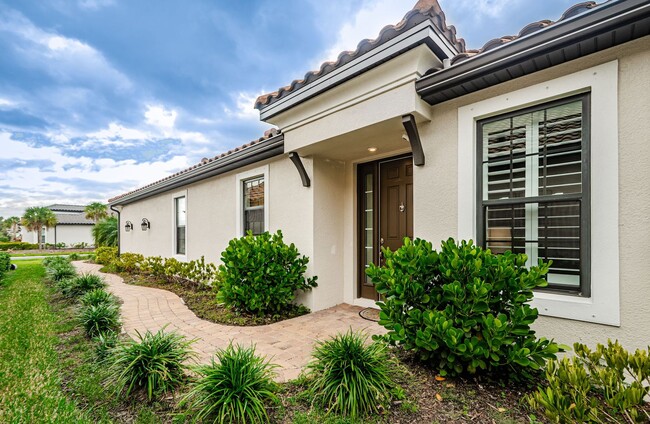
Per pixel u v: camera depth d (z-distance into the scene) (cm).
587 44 255
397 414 223
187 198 894
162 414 231
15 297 654
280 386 262
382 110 367
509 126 326
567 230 302
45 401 252
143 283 831
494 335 234
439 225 355
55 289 732
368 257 565
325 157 542
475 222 331
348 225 573
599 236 261
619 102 254
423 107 352
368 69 362
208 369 243
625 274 250
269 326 444
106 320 412
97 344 346
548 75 288
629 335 247
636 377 183
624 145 251
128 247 1317
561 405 166
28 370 307
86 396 257
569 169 299
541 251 316
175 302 605
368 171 567
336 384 238
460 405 231
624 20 230
